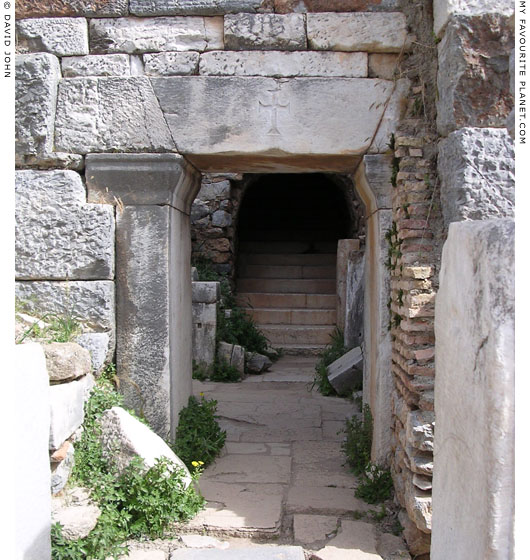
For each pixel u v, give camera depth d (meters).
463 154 3.38
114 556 3.04
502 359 1.47
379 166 4.09
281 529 3.52
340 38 4.08
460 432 1.76
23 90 4.05
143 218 4.12
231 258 10.28
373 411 4.29
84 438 3.52
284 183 13.56
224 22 4.11
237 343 8.41
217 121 4.11
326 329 9.55
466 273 1.73
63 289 4.04
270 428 5.54
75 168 4.14
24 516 2.27
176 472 3.51
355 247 9.02
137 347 4.14
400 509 3.57
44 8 4.13
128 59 4.16
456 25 3.41
